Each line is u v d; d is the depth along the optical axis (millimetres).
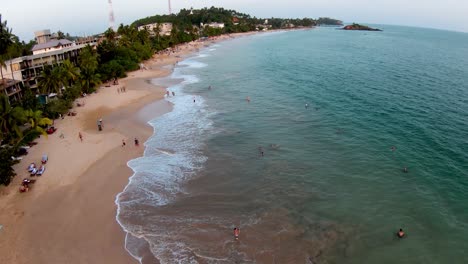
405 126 54750
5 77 69875
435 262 26328
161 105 70688
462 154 44031
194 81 95688
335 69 112188
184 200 35281
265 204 34281
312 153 46000
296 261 26594
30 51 101625
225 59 143125
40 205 34062
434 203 33750
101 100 75000
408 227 30344
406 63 126375
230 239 29125
